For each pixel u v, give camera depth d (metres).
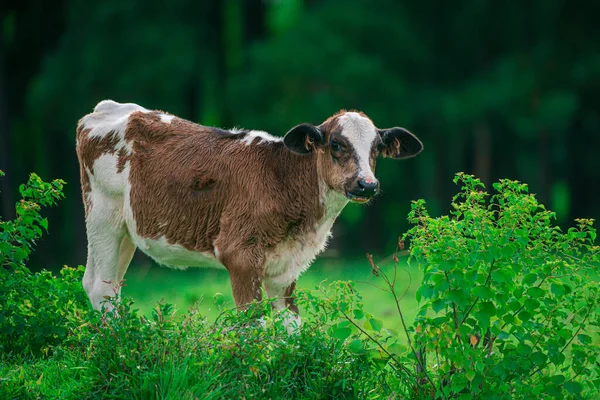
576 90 34.75
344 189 9.60
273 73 32.09
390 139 10.20
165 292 18.00
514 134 40.31
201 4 33.19
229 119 34.38
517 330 7.77
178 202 10.21
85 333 8.69
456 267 7.65
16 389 8.11
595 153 40.62
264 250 9.81
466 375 7.48
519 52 35.22
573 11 34.97
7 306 9.62
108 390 7.96
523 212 7.84
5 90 31.70
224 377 7.88
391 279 18.69
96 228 10.98
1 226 9.81
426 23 36.97
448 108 33.53
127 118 10.91
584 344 7.95
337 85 31.81
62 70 30.89
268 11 44.78
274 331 8.23
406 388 8.13
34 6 33.44
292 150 9.65
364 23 33.38
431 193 46.81
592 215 40.94
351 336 8.30
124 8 31.00
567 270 7.91
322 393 7.86
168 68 30.41
